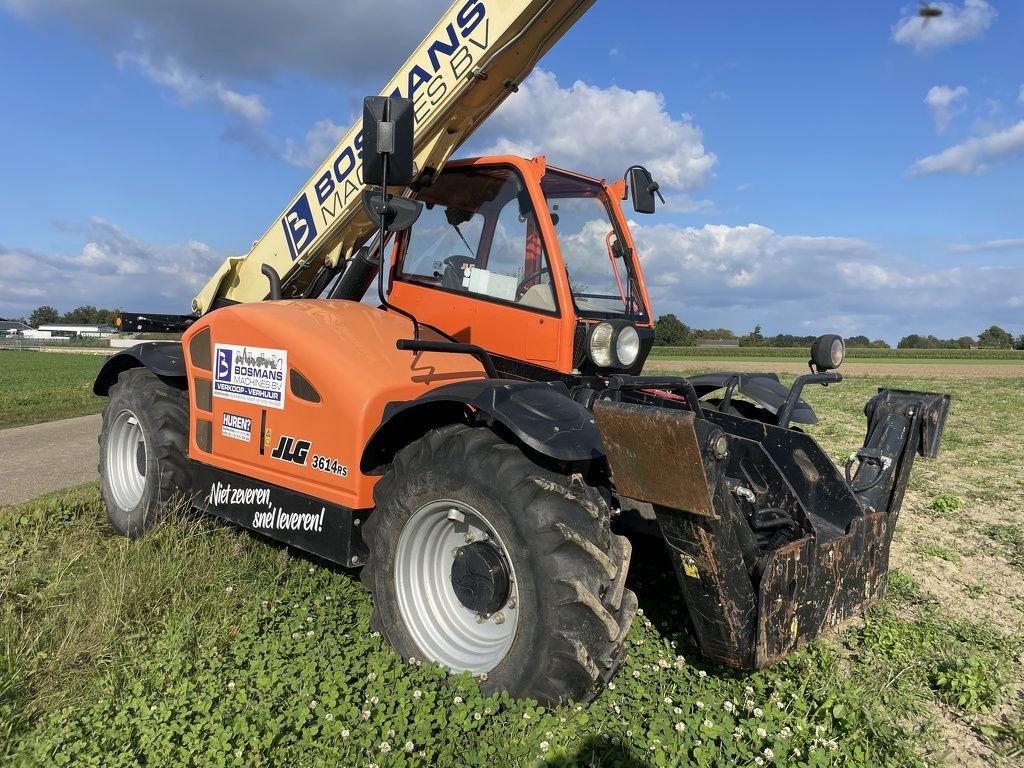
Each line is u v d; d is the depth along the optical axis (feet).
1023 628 11.91
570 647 8.09
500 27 10.85
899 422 11.09
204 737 8.02
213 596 11.50
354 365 11.01
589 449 8.50
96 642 10.23
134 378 15.85
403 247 13.34
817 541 9.18
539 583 8.32
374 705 8.44
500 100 12.14
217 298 16.97
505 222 11.94
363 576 10.30
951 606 12.80
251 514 12.42
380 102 9.71
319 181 13.98
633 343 10.85
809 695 9.36
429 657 9.58
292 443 11.67
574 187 12.66
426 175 12.77
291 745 7.91
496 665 8.89
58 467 24.94
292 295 15.83
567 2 10.58
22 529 15.55
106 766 7.58
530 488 8.56
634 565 12.99
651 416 7.54
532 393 9.21
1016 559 15.15
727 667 10.01
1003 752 8.59
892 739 8.41
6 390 62.64
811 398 52.11
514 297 11.72
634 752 7.73
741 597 8.11
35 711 8.66
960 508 19.42
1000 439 31.83
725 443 7.45
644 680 9.40
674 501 7.75
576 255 12.28
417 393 10.89
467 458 9.12
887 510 10.86
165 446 14.49
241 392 12.66
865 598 10.10
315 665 9.34
